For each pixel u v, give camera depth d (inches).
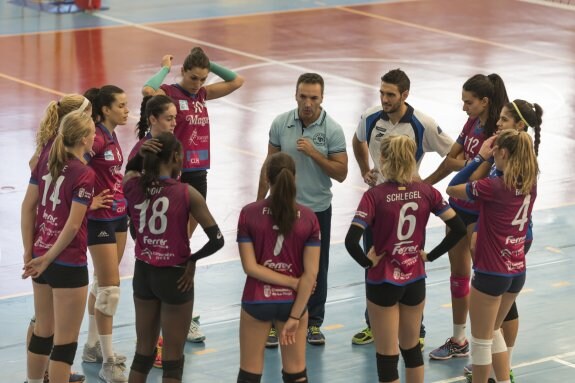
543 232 1273.4
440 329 984.3
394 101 882.1
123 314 1002.7
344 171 920.3
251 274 722.8
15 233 1238.9
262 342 737.6
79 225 749.9
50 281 767.7
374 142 918.4
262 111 1860.2
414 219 765.3
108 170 839.7
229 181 1467.8
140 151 753.0
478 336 804.6
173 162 747.4
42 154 785.6
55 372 770.2
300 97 896.9
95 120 842.8
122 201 857.5
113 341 937.5
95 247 840.9
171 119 815.1
